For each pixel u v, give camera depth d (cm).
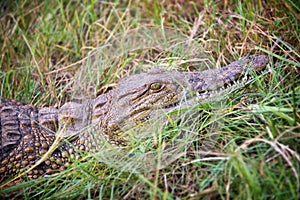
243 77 393
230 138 348
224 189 308
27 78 473
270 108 344
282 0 439
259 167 301
